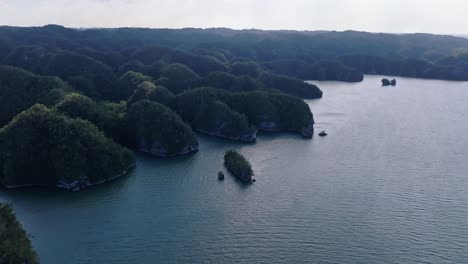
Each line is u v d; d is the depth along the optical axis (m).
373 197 157.25
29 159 172.00
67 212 148.50
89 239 130.38
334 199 155.75
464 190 163.25
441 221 139.12
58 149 173.12
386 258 119.44
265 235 131.50
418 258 119.38
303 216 142.75
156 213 147.00
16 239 114.50
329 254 121.50
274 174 182.38
